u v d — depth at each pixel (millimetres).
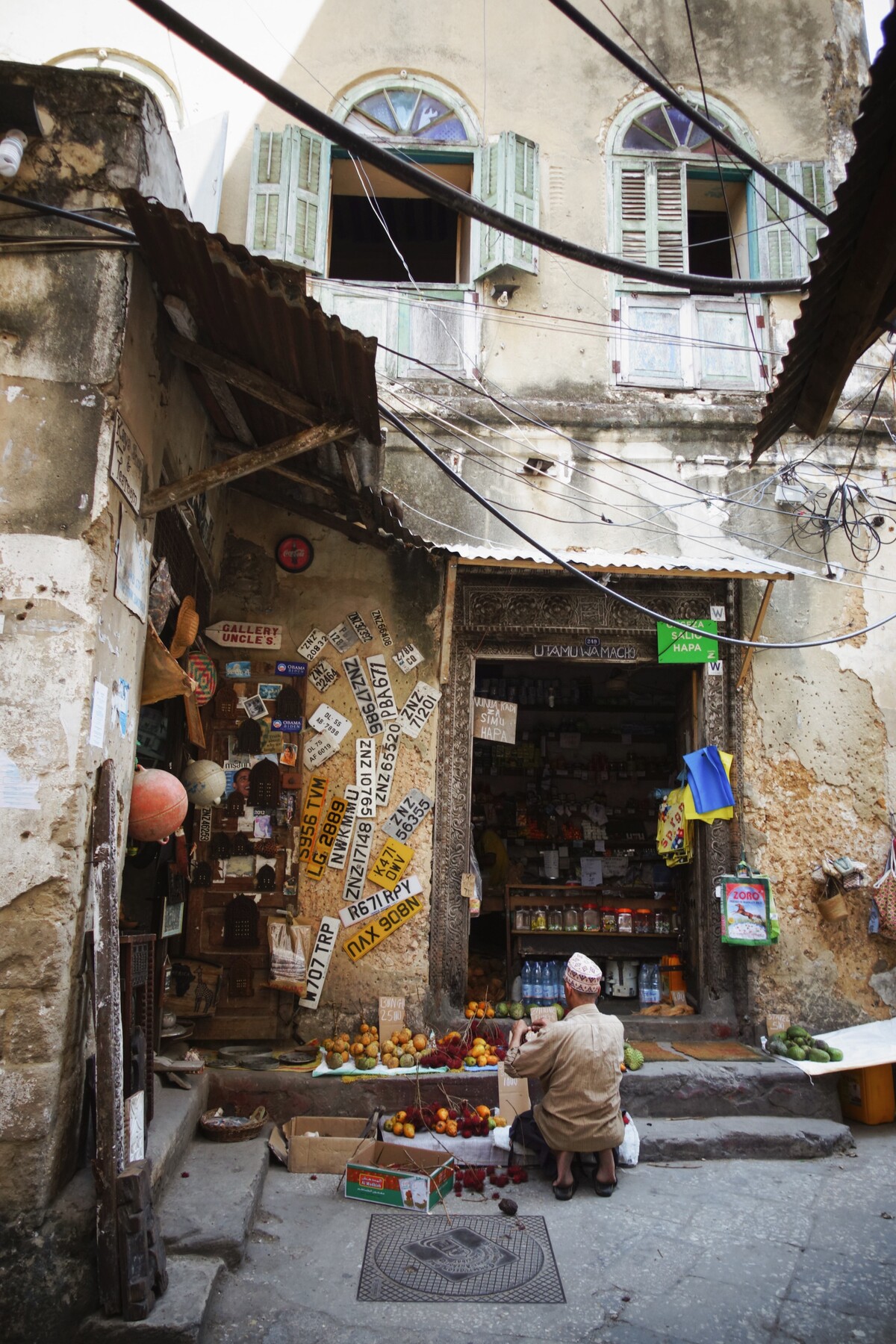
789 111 8016
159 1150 4152
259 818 6320
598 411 7316
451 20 8000
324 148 7617
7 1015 3469
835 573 7223
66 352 3881
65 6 7816
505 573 7020
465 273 8109
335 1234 4289
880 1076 6172
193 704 5105
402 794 6613
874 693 7086
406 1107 5578
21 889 3541
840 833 6879
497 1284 3881
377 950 6418
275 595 6785
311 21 7941
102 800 3801
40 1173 3406
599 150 7887
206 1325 3449
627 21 8094
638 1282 3928
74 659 3693
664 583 7141
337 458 5582
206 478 4523
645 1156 5395
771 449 7391
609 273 7648
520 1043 5102
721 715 7047
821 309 3861
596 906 8172
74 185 3977
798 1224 4539
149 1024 4230
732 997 6773
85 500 3793
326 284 7465
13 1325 3217
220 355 4770
